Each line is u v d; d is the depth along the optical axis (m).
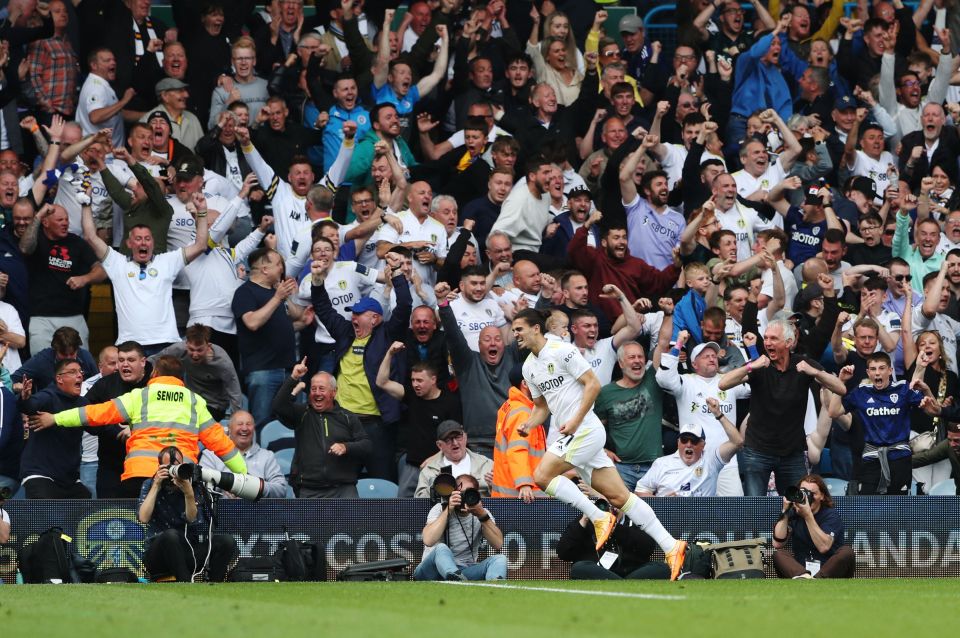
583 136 47.38
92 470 36.62
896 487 35.72
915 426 37.09
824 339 38.31
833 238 42.03
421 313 37.16
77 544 30.92
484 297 38.81
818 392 37.81
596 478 28.91
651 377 36.47
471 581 28.64
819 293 39.66
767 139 47.28
